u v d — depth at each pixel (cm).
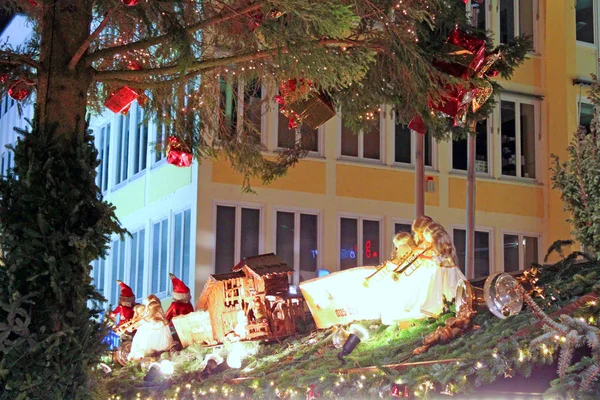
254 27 811
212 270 1814
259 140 1048
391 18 822
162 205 1973
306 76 765
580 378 484
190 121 1013
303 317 1008
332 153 1981
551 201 2194
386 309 771
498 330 604
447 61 845
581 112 2234
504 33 2223
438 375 533
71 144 754
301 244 1922
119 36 952
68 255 710
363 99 906
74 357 706
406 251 763
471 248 1567
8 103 2880
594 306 553
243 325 992
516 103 2194
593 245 758
